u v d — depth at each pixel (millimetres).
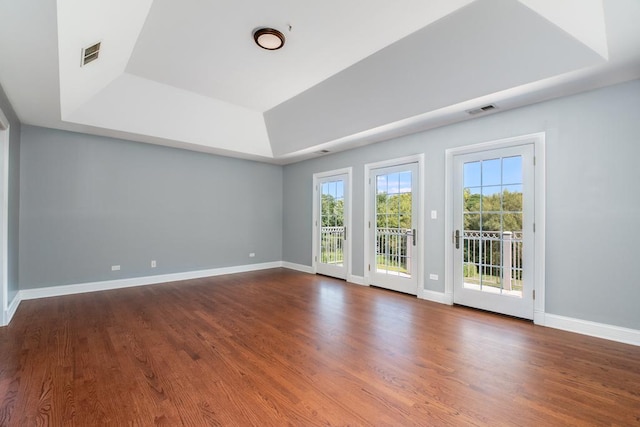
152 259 5012
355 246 5168
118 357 2414
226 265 5918
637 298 2662
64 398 1863
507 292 3438
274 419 1691
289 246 6605
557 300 3076
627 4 1788
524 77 2648
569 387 2014
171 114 4211
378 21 2406
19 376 2115
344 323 3207
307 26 2492
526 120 3258
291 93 3889
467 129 3730
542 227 3164
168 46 2861
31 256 4012
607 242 2805
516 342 2725
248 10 2330
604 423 1661
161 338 2795
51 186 4145
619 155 2746
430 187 4117
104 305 3797
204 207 5602
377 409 1783
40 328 3014
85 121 3869
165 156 5133
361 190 5062
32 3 1623
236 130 4895
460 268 3838
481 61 2633
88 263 4438
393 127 4004
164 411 1754
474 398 1892
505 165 3436
